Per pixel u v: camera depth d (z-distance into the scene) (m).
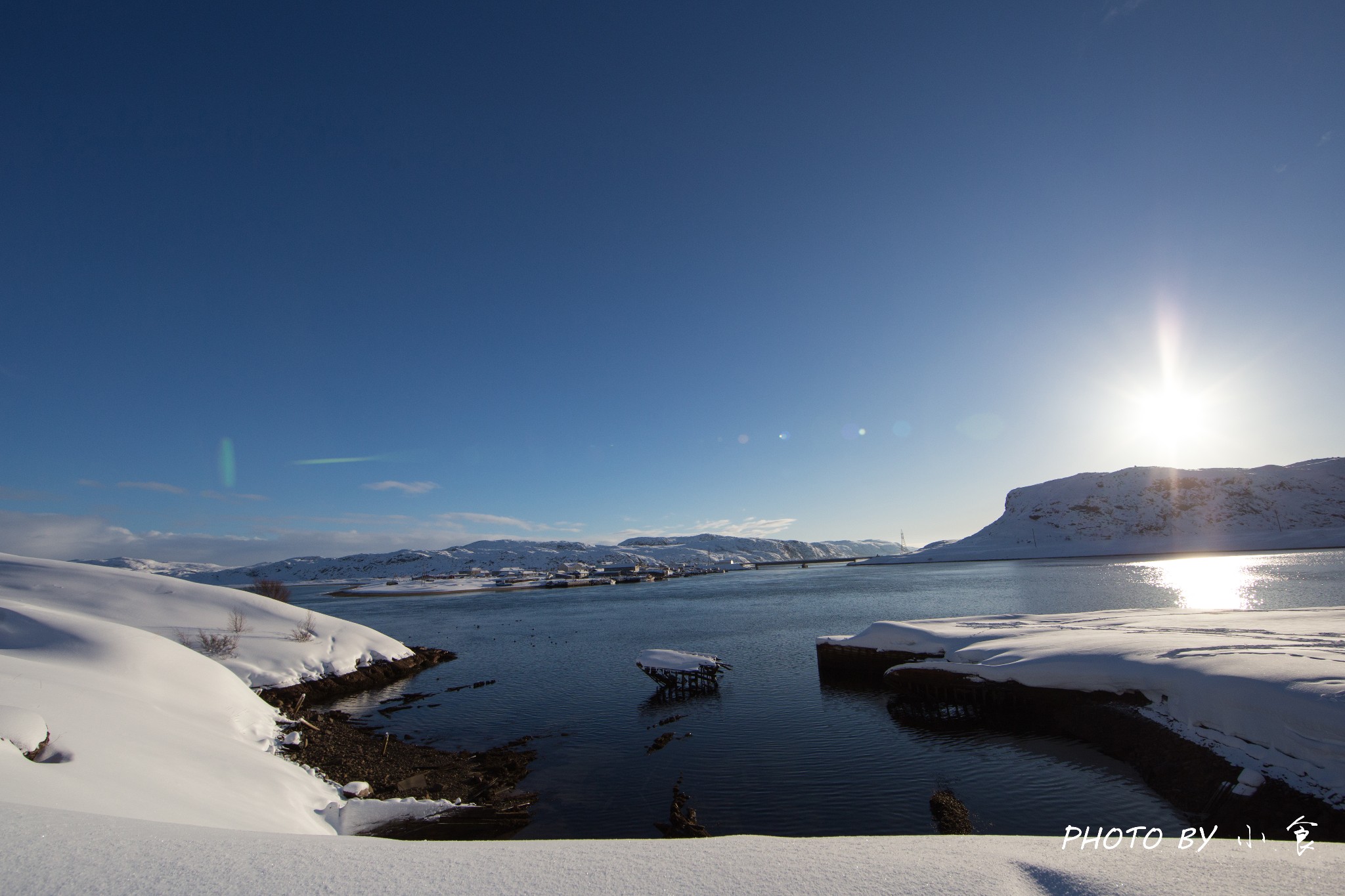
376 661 33.28
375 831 12.62
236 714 17.84
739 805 14.36
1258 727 12.93
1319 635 17.89
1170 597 51.59
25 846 3.76
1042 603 53.75
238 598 34.22
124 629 18.73
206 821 9.02
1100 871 3.48
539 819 13.84
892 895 3.24
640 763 17.58
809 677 28.59
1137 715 16.30
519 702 26.33
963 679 21.11
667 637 45.66
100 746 10.30
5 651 16.75
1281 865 3.47
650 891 3.34
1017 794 14.20
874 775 15.89
